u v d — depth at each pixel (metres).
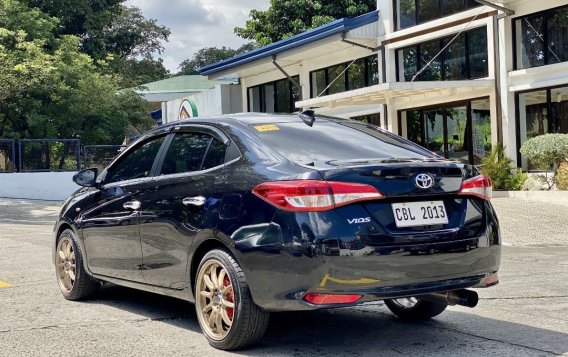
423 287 4.53
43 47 32.31
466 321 5.74
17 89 26.81
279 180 4.57
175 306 6.42
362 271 4.36
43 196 25.44
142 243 5.62
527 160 18.53
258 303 4.60
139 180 5.89
